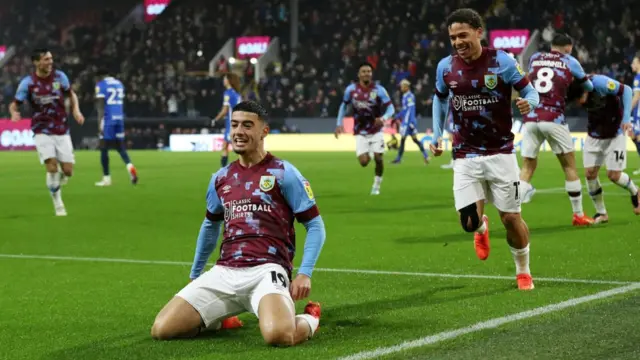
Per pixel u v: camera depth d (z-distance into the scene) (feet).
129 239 35.17
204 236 18.71
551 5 120.67
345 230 36.63
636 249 29.71
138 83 131.54
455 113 23.41
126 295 23.66
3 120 124.16
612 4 118.32
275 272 17.62
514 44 113.70
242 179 18.13
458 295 22.63
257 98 122.01
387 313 20.51
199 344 17.66
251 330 18.89
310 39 132.57
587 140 36.86
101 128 61.77
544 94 36.70
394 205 46.62
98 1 150.41
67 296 23.59
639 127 61.87
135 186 61.11
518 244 23.21
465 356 16.16
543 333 17.79
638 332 17.69
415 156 97.40
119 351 17.34
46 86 43.04
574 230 35.12
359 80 52.44
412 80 118.21
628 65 111.24
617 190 52.60
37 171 78.33
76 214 44.34
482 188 23.68
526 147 37.83
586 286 23.30
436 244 32.14
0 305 22.44
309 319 17.81
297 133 118.93
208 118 121.80
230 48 133.28
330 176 68.08
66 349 17.71
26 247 33.30
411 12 128.57
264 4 138.62
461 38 22.39
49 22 152.25
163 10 144.15
